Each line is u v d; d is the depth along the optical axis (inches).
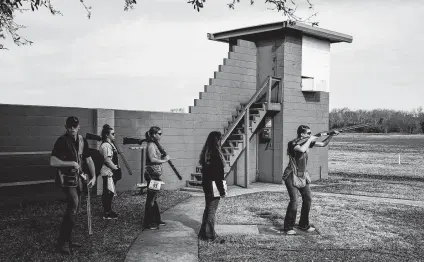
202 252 250.5
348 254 249.3
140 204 389.7
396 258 243.8
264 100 590.9
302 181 289.0
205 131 553.6
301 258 240.7
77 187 238.1
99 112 442.9
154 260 234.7
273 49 585.0
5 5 331.6
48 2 358.9
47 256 232.7
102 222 313.1
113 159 321.1
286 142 579.5
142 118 486.0
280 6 328.2
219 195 271.4
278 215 355.3
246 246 263.6
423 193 507.5
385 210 388.5
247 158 535.8
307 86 612.7
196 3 325.1
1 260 225.1
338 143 1951.3
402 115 3346.5
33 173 398.6
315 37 622.5
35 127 401.1
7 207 373.7
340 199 449.4
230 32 613.0
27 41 387.9
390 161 1053.8
